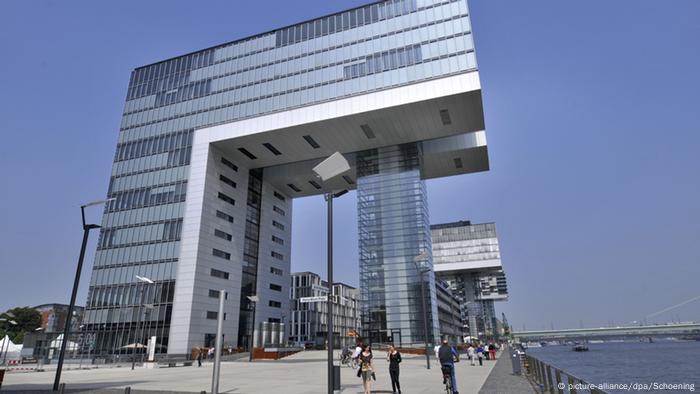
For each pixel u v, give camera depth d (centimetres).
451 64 5119
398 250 5488
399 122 5569
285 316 7569
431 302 5103
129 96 7031
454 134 5922
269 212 7488
